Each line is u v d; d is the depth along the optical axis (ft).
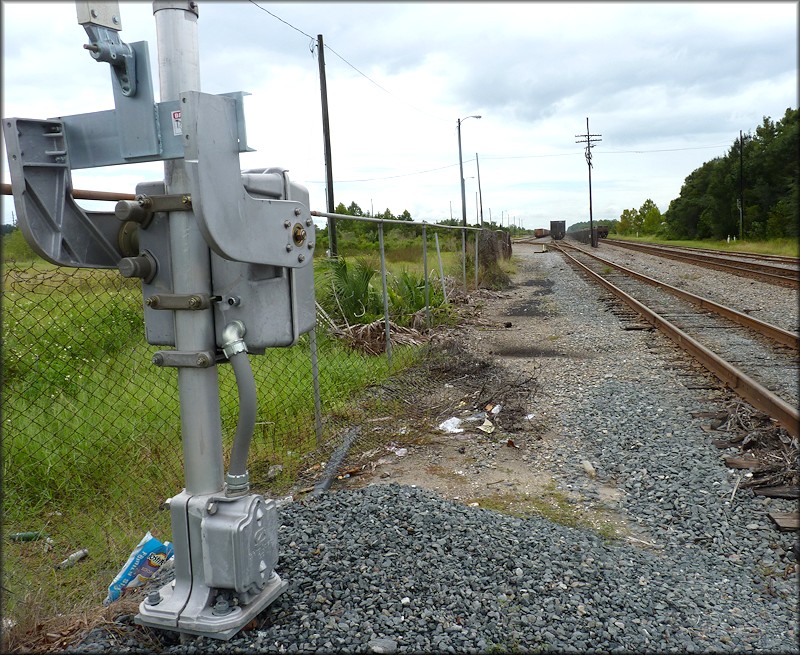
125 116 7.45
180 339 7.87
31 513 13.65
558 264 99.40
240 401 7.74
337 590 9.14
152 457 16.05
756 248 120.88
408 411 21.29
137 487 14.80
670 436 17.71
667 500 13.97
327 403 21.43
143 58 7.19
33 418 16.53
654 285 59.72
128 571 10.15
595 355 29.99
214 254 7.80
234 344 7.62
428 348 29.68
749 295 48.88
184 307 7.64
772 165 166.91
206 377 7.99
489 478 15.57
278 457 16.78
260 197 8.10
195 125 6.38
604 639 8.58
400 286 39.93
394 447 17.83
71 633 8.88
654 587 10.26
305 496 14.24
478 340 34.68
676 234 225.15
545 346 32.91
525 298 56.54
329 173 63.36
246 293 7.83
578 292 58.95
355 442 17.99
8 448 15.08
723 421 18.71
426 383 24.88
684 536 12.38
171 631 8.30
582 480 15.34
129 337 19.04
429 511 12.16
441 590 9.37
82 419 16.83
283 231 7.80
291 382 22.12
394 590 9.25
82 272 13.25
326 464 16.39
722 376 23.54
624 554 11.48
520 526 12.23
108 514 13.60
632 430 18.38
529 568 10.23
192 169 6.44
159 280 8.01
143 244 7.99
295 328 8.33
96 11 6.86
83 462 15.11
